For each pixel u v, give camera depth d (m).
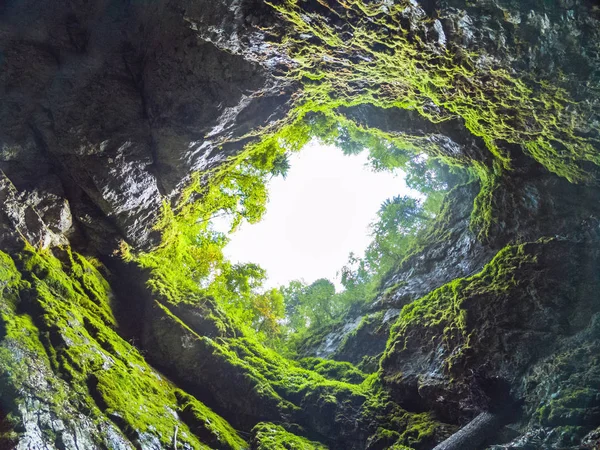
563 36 7.71
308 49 10.26
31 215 11.98
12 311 10.17
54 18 10.95
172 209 14.34
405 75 10.62
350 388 13.82
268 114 12.16
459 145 13.73
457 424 11.73
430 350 13.09
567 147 10.27
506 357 11.20
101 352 11.11
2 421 7.92
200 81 11.23
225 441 11.35
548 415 9.60
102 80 11.59
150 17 10.66
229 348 14.45
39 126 11.72
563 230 11.98
